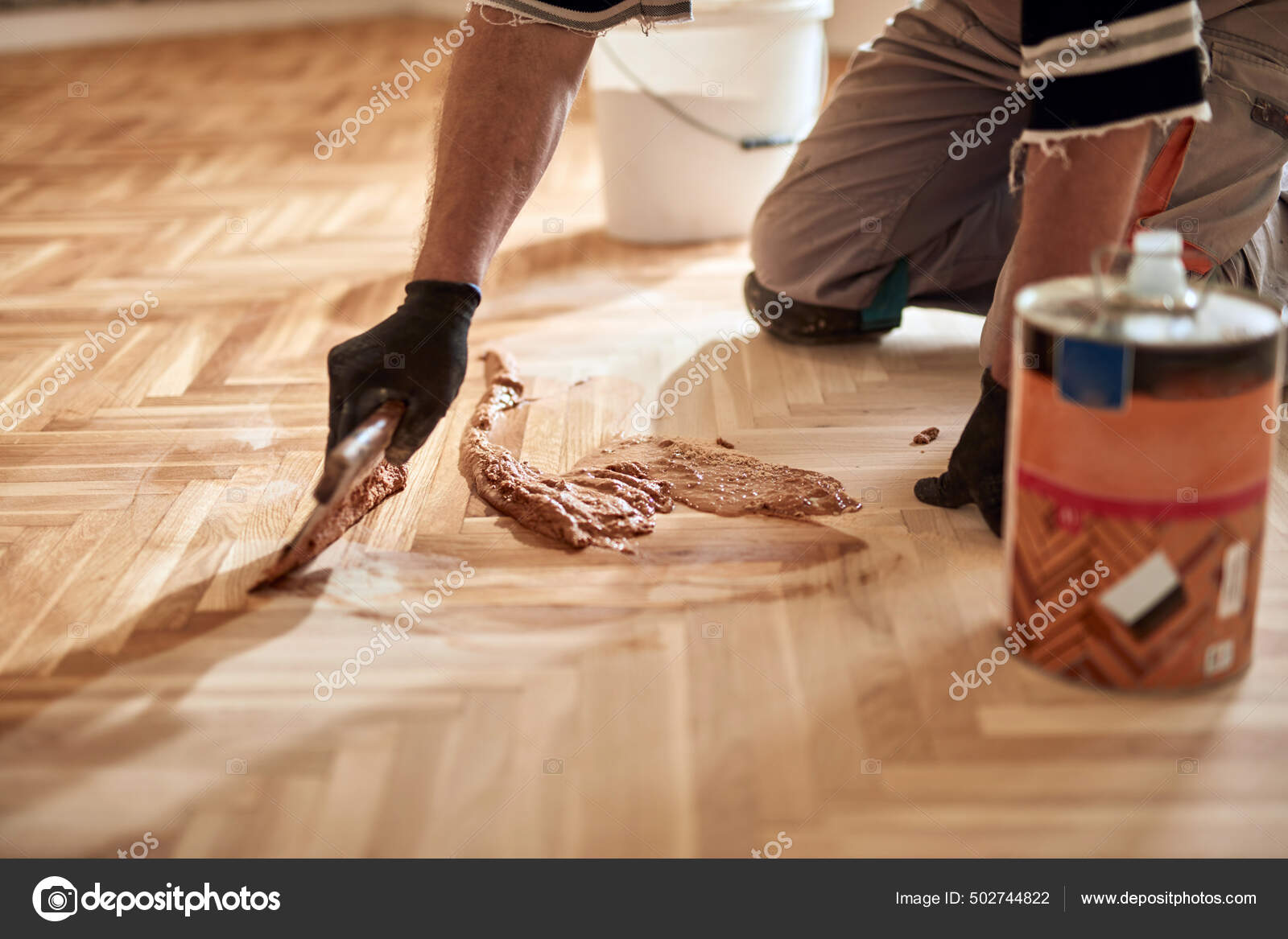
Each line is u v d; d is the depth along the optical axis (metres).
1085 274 1.04
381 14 5.71
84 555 1.20
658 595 1.11
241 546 1.21
